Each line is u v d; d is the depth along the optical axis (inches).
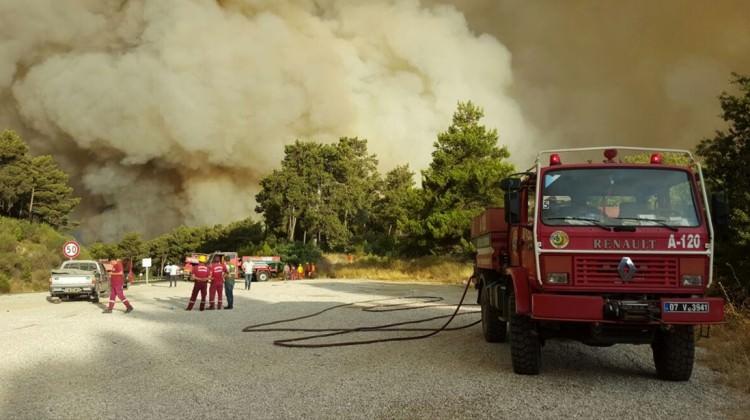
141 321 543.2
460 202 1610.5
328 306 724.0
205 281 668.7
